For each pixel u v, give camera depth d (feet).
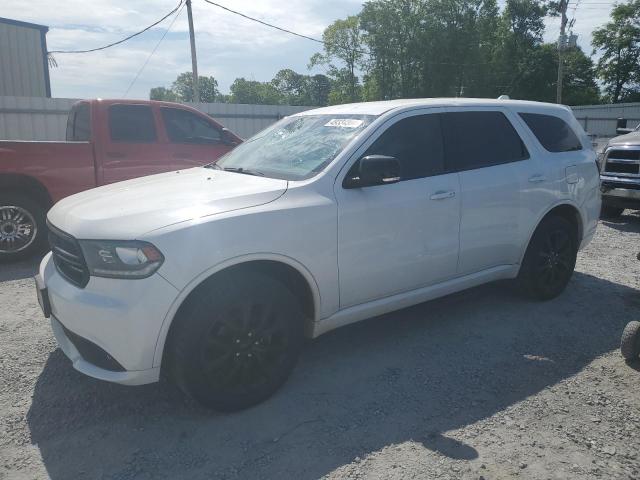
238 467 8.92
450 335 14.10
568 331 14.37
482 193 13.85
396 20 168.14
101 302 9.31
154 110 25.00
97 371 9.74
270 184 11.30
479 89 173.68
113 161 23.56
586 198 16.81
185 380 9.70
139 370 9.33
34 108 52.95
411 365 12.44
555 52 178.09
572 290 17.65
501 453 9.22
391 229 12.09
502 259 14.90
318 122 13.80
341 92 200.95
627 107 109.50
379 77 177.78
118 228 9.46
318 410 10.57
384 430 9.91
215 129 26.99
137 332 9.14
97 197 11.44
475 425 10.05
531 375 11.98
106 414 10.49
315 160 12.07
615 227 28.73
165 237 9.28
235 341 10.09
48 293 10.74
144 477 8.71
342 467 8.88
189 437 9.74
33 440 9.68
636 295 17.21
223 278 9.92
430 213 12.78
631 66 183.21
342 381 11.71
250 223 10.05
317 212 10.92
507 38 177.06
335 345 13.51
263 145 14.16
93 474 8.80
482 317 15.28
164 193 11.10
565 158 16.24
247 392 10.45
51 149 21.63
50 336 14.12
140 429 10.00
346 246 11.40
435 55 167.43
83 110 24.59
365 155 12.07
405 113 13.10
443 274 13.46
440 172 13.33
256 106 67.05
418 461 9.02
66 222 10.39
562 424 10.09
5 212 20.88
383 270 12.13
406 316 15.38
